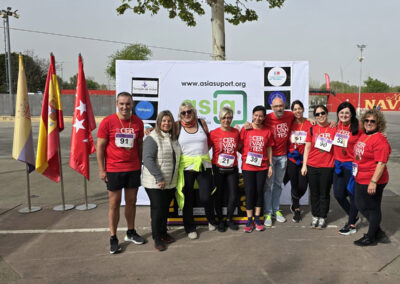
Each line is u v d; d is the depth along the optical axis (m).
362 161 3.35
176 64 4.71
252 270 3.00
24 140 4.73
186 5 6.60
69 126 20.83
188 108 3.55
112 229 3.43
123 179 3.38
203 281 2.81
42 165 4.77
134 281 2.82
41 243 3.65
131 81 4.70
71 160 4.74
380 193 3.39
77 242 3.68
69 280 2.85
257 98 4.75
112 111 32.44
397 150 10.35
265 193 4.20
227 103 4.76
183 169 3.62
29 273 2.97
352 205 3.77
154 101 4.74
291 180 4.30
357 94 44.16
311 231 3.97
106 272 2.98
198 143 3.64
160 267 3.07
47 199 5.47
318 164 3.90
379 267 3.03
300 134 4.19
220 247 3.52
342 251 3.38
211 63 4.71
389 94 42.16
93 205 5.09
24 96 4.72
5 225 4.25
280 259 3.21
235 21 7.50
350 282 2.77
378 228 3.57
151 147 3.32
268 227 4.11
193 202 4.16
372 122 3.26
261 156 3.85
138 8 6.71
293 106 4.17
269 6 7.20
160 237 3.50
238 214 4.20
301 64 4.70
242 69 4.72
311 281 2.79
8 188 6.20
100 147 3.30
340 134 3.74
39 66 41.69
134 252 3.40
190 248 3.50
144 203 5.02
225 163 3.82
